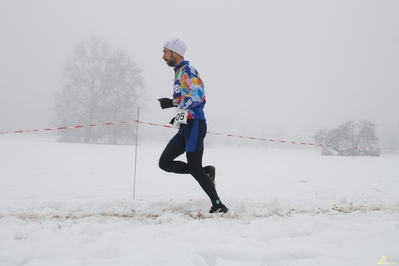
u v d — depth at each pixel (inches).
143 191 200.8
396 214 150.9
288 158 588.4
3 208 140.7
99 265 84.3
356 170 374.0
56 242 98.3
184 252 91.2
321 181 270.4
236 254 95.0
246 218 136.2
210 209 145.3
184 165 150.3
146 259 87.4
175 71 145.4
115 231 112.7
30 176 245.6
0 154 409.4
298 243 105.3
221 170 342.0
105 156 452.1
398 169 398.6
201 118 141.4
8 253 88.7
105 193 188.9
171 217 132.0
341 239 110.9
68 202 156.0
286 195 197.9
